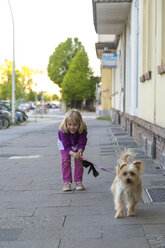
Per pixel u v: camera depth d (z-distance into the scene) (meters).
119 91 21.06
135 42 12.47
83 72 63.84
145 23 10.46
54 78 70.50
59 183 6.59
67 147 5.90
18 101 28.94
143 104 10.56
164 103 7.41
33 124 26.66
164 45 7.69
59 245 3.65
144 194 5.49
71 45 69.31
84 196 5.60
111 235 3.86
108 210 4.80
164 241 3.62
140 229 4.00
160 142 7.79
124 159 4.58
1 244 3.73
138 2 11.66
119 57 21.09
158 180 6.43
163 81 7.53
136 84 12.70
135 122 12.05
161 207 4.83
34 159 9.83
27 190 6.11
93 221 4.36
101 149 11.16
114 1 13.02
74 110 5.90
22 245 3.69
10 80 45.06
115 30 18.25
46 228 4.17
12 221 4.46
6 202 5.37
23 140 15.28
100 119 33.38
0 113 24.11
